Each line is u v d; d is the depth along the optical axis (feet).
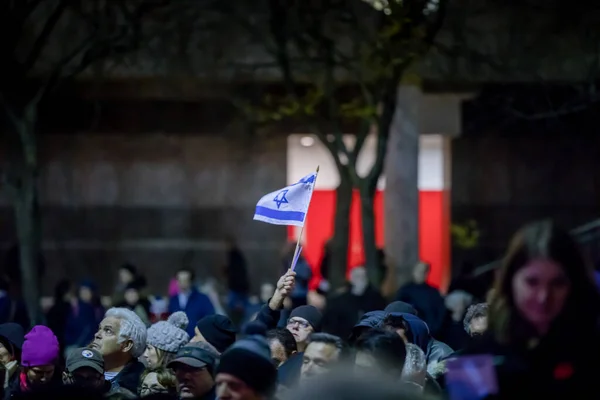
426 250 115.75
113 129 111.55
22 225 73.97
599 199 111.65
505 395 15.84
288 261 82.58
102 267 113.39
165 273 114.01
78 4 81.10
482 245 112.16
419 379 24.84
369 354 21.63
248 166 114.32
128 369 30.14
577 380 15.57
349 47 83.56
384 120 75.66
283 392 22.81
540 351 15.75
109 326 30.19
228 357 18.37
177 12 86.02
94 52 78.95
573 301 15.70
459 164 112.37
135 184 113.70
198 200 114.32
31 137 74.69
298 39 77.97
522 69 85.71
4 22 76.18
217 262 114.01
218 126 110.73
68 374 28.17
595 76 85.97
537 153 111.96
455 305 53.21
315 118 80.23
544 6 85.51
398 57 72.23
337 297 61.41
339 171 78.48
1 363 31.58
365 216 76.07
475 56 83.41
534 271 15.72
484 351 16.25
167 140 113.29
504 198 112.27
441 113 98.22
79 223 113.50
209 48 87.66
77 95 100.58
